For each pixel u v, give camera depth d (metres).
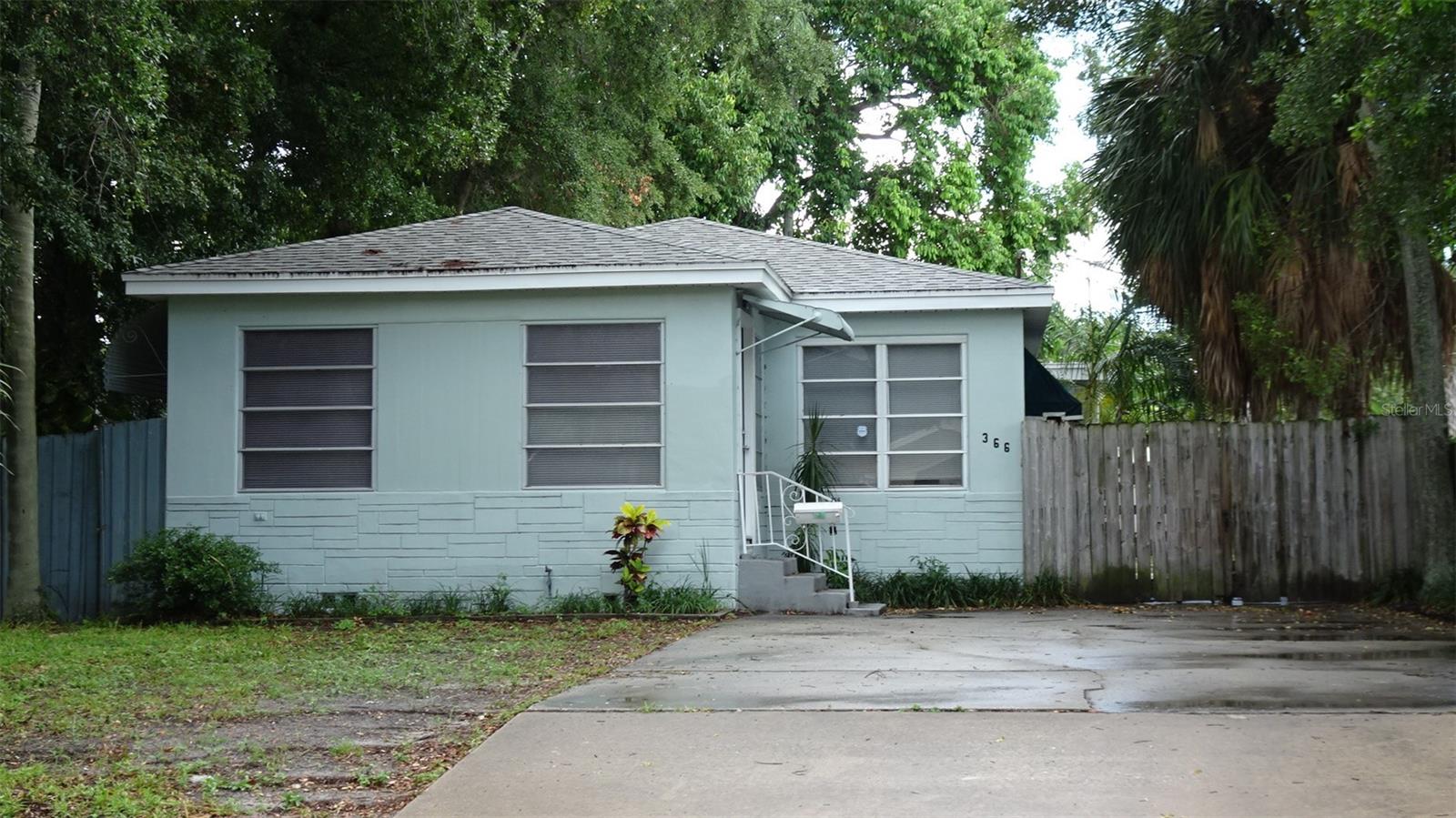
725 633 12.26
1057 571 15.64
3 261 13.98
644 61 26.03
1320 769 6.61
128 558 14.85
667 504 14.54
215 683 9.62
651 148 28.31
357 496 14.95
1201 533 15.38
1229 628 12.40
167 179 16.11
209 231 19.17
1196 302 16.94
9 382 14.86
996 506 16.31
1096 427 15.71
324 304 15.07
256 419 15.17
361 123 20.12
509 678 9.68
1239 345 16.31
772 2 28.80
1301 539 15.21
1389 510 15.04
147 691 9.38
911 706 8.14
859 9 33.06
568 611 14.41
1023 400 16.52
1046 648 10.85
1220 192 16.16
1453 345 15.42
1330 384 15.01
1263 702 8.09
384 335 15.02
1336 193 15.27
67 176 15.07
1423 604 14.04
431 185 25.03
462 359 14.92
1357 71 12.46
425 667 10.24
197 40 17.11
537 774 6.83
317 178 21.12
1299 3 14.80
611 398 14.71
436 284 14.67
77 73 13.89
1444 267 15.17
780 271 17.58
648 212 28.62
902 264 17.78
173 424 15.19
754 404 16.11
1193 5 15.52
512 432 14.80
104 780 6.84
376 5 19.52
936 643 11.23
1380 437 15.10
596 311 14.74
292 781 6.83
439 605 14.56
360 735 7.79
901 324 16.78
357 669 10.19
